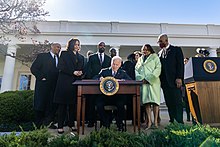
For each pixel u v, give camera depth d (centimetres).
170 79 312
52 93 360
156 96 313
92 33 1020
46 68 362
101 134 188
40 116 369
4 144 176
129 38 1030
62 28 1014
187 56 1218
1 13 531
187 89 301
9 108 428
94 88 279
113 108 298
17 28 590
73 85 308
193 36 1032
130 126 357
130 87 279
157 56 328
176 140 181
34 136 190
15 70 1195
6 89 959
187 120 440
